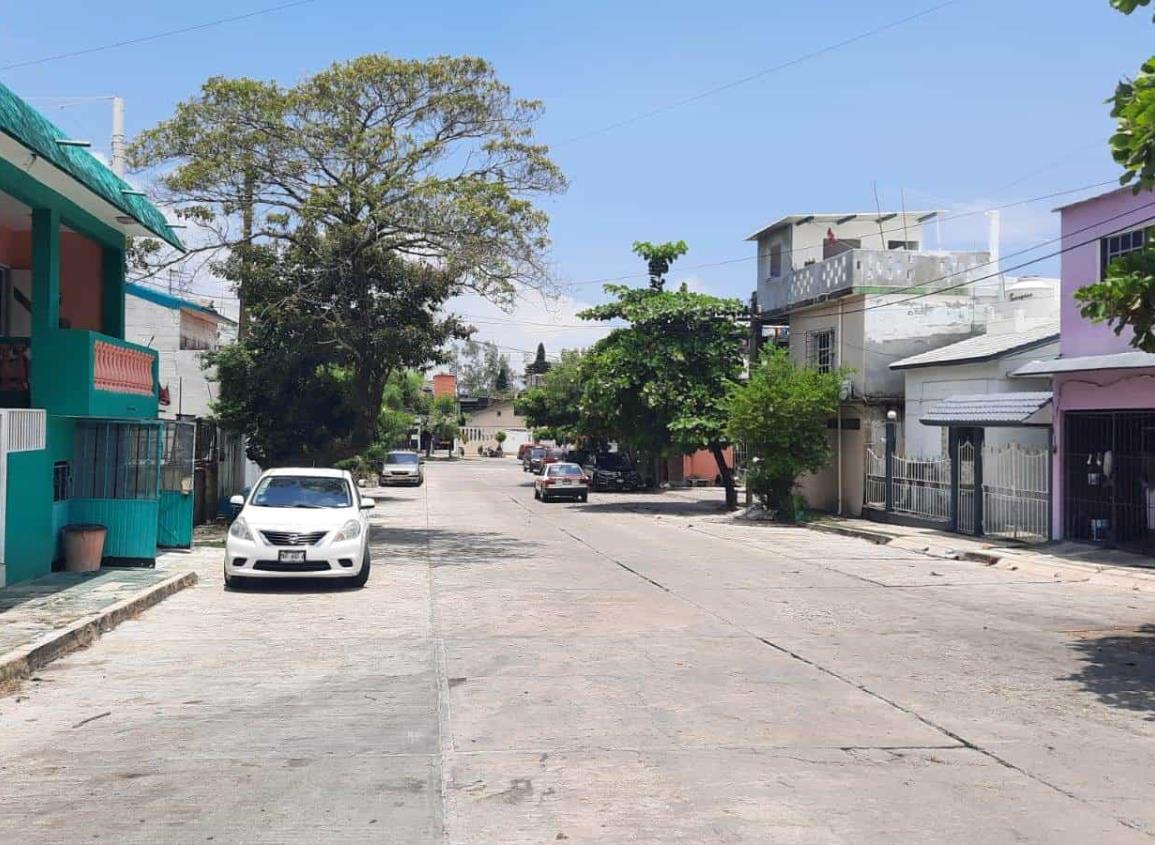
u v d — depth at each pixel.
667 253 34.78
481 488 47.38
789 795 5.72
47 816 5.38
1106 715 7.64
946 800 5.65
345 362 23.05
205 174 20.06
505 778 6.00
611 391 33.66
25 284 16.64
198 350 29.09
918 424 26.86
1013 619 12.45
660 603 13.39
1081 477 20.03
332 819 5.32
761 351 31.66
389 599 13.72
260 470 31.47
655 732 7.03
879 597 14.28
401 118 21.55
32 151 11.95
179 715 7.55
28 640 9.77
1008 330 27.33
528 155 21.89
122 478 16.02
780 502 29.09
